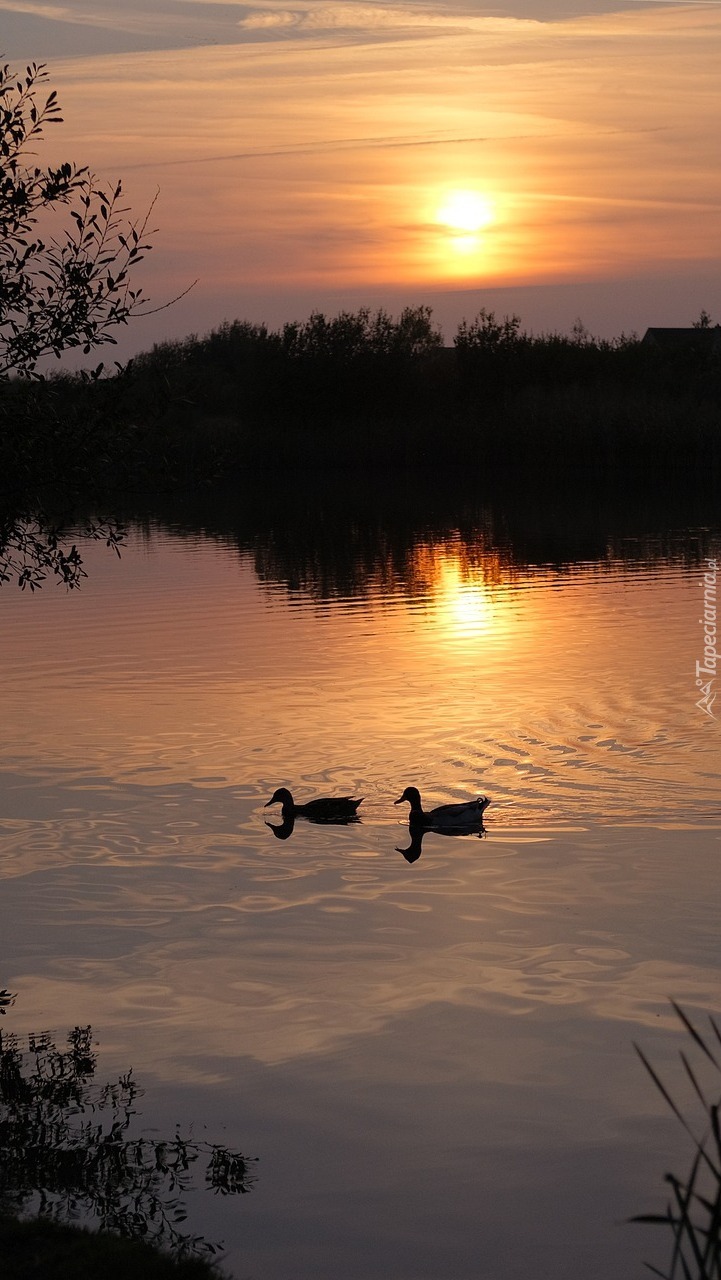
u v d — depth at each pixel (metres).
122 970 12.53
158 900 14.48
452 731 21.97
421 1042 10.89
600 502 67.19
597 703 23.78
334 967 12.55
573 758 20.28
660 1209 8.64
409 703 23.98
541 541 51.94
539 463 83.31
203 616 35.03
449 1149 9.29
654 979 12.12
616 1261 8.09
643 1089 10.09
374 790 18.88
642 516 60.25
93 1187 8.93
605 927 13.49
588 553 47.88
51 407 12.79
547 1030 11.09
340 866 15.70
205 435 85.88
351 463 88.19
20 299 12.53
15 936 13.41
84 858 15.93
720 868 15.30
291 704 24.05
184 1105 9.90
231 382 101.38
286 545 52.75
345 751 20.86
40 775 19.59
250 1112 9.84
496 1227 8.45
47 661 28.73
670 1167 9.11
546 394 88.62
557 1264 8.08
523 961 12.62
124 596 39.44
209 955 12.88
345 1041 10.95
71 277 12.60
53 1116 9.78
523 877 15.16
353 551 50.09
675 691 24.64
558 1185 8.92
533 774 19.47
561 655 28.42
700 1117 9.70
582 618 33.44
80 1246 8.04
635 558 46.16
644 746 20.84
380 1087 10.16
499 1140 9.43
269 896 14.64
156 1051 10.81
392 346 92.25
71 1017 11.50
